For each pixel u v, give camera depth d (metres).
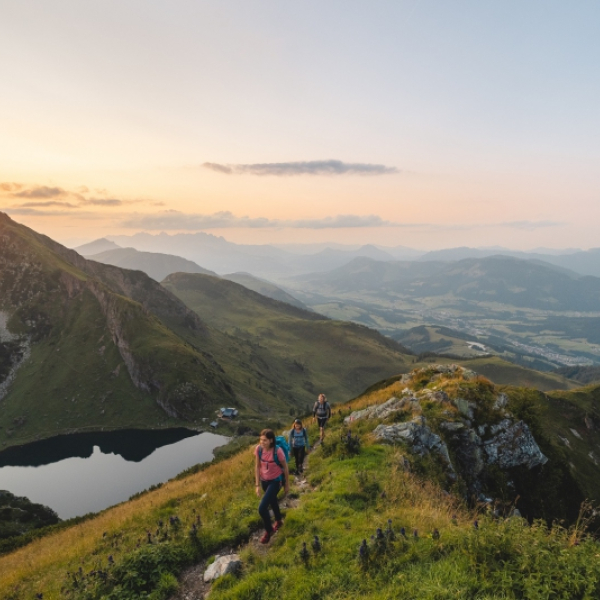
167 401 174.25
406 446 17.52
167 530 11.45
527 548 7.05
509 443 22.02
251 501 13.19
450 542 7.94
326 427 22.72
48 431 166.12
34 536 26.08
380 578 7.45
